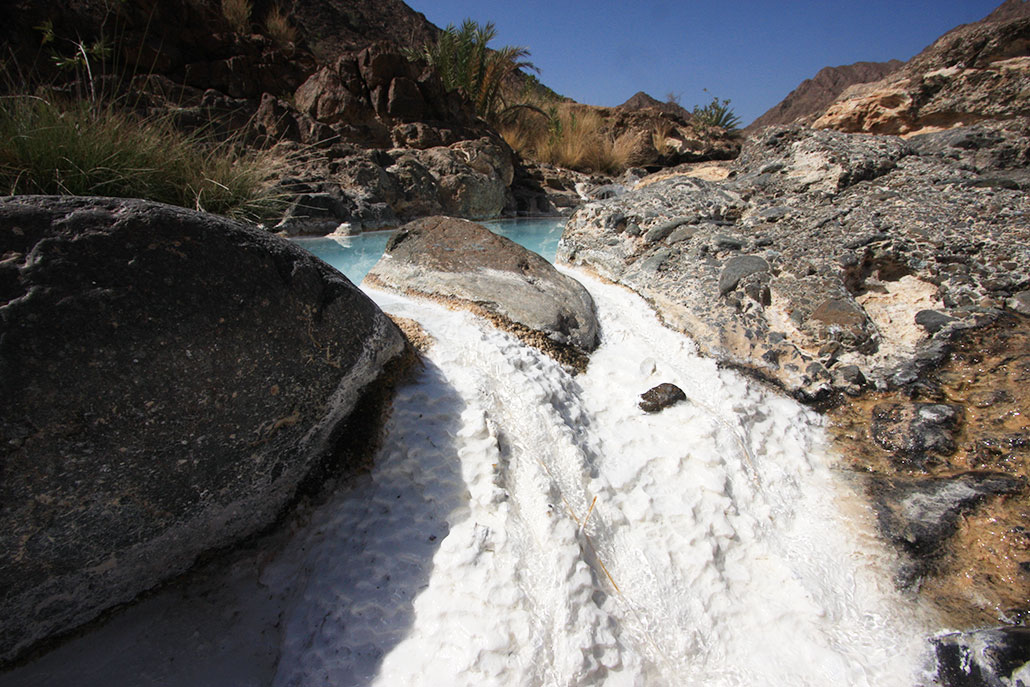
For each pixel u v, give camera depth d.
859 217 3.11
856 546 1.74
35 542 1.20
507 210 10.23
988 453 1.96
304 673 1.29
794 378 2.38
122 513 1.30
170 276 1.31
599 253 3.58
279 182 6.14
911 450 2.04
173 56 8.58
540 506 1.62
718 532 1.74
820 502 1.92
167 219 1.33
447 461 1.70
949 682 1.34
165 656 1.36
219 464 1.43
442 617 1.38
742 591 1.62
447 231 2.96
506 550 1.50
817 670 1.41
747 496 1.87
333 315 1.64
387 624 1.38
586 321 2.53
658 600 1.55
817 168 3.69
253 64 9.55
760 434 2.14
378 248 5.77
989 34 7.16
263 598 1.51
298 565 1.57
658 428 2.06
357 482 1.72
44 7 7.52
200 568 1.55
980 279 2.57
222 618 1.46
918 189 3.31
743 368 2.42
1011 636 1.39
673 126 17.20
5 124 3.68
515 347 2.21
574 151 13.97
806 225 3.18
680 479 1.87
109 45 7.82
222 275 1.38
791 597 1.59
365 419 1.78
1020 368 2.18
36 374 1.13
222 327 1.37
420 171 8.30
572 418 2.01
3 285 1.12
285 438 1.56
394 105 9.80
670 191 3.91
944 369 2.30
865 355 2.44
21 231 1.17
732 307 2.68
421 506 1.62
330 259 5.18
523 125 14.88
